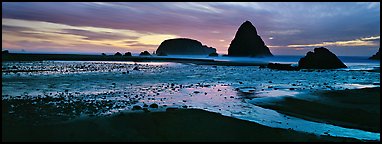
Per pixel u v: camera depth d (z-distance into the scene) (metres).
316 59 66.62
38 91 20.20
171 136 9.75
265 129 10.99
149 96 19.55
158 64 69.56
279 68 59.22
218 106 16.84
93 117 11.91
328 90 24.25
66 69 41.94
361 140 10.40
